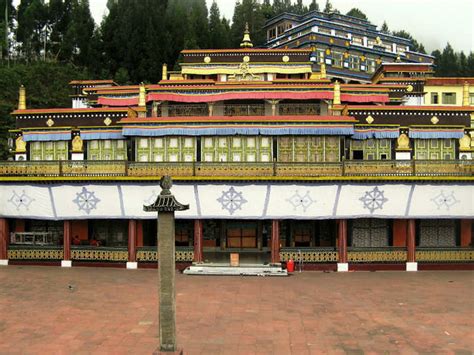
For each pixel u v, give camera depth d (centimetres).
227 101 3700
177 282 2695
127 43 9300
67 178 3061
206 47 10000
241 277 2848
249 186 3017
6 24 11094
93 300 2266
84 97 4709
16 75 7469
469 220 3319
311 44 7831
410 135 3344
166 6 11075
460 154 3425
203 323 1919
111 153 3431
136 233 3131
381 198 3027
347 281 2738
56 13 11325
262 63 4328
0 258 3177
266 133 3191
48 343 1692
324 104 3669
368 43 8794
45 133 3456
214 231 3488
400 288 2558
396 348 1656
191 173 3017
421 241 3322
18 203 3128
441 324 1922
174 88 3612
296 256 3062
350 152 3353
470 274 2959
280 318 1992
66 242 3139
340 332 1819
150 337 1755
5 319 1964
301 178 2991
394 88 4188
